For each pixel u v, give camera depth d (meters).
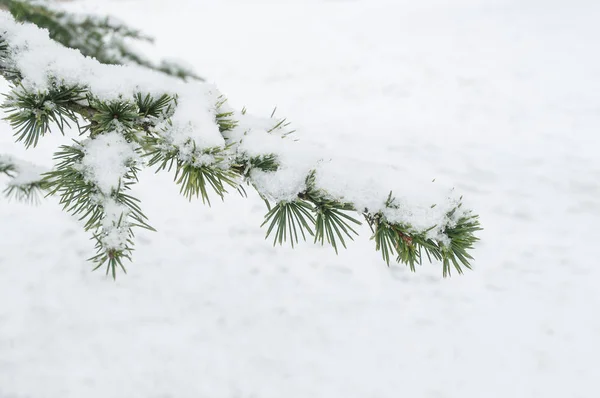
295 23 11.88
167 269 4.67
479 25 10.91
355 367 4.00
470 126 7.42
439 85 8.56
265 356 4.02
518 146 6.88
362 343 4.20
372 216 0.84
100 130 0.81
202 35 11.17
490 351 4.20
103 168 0.77
